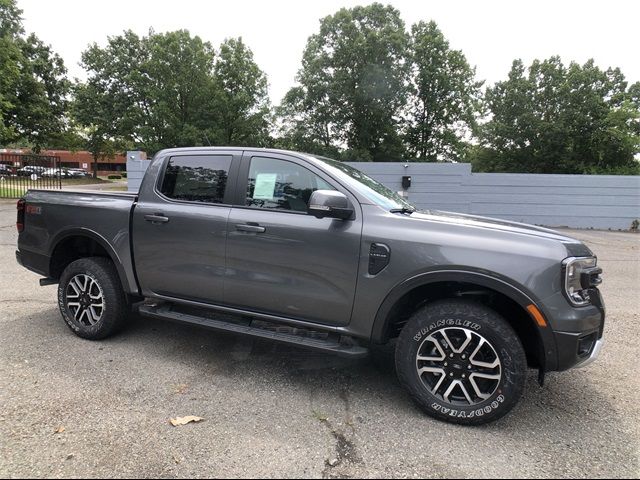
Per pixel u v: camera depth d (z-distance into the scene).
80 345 4.20
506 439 2.86
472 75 37.72
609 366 4.09
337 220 3.33
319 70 36.19
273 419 3.02
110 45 46.06
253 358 4.07
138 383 3.48
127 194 4.32
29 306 5.34
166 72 37.69
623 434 2.95
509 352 2.85
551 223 16.45
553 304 2.81
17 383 3.40
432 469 2.53
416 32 36.88
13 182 19.84
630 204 16.17
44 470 2.41
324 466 2.53
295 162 3.63
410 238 3.12
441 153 39.44
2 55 21.78
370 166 16.03
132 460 2.53
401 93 35.41
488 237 3.01
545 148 37.38
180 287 3.94
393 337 3.43
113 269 4.26
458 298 3.11
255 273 3.57
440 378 3.04
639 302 6.35
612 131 33.34
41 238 4.58
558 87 38.00
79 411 3.03
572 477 2.48
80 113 45.44
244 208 3.69
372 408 3.22
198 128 36.81
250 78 39.06
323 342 3.40
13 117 30.72
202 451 2.63
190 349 4.22
